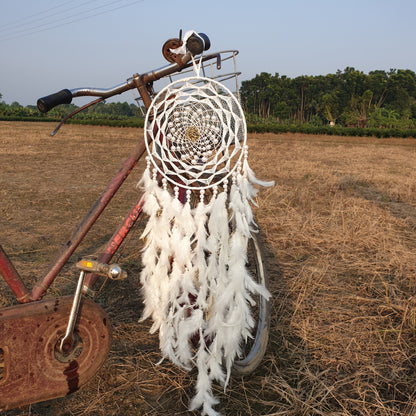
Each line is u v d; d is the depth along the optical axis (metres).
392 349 2.33
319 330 2.52
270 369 2.14
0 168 9.59
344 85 99.44
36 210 5.50
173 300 1.79
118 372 2.10
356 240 4.28
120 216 5.15
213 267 1.74
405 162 14.09
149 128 1.71
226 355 1.80
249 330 2.00
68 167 10.16
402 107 94.25
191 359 1.81
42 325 1.48
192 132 1.65
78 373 1.57
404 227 5.02
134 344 2.33
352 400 1.90
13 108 69.00
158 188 1.71
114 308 2.76
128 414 1.83
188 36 1.59
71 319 1.48
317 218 5.11
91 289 1.66
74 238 1.66
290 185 7.99
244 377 2.08
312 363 2.20
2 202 5.88
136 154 1.79
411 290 3.16
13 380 1.48
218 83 1.59
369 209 5.70
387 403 1.91
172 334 1.85
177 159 1.69
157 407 1.87
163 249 1.75
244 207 1.70
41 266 3.48
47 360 1.51
